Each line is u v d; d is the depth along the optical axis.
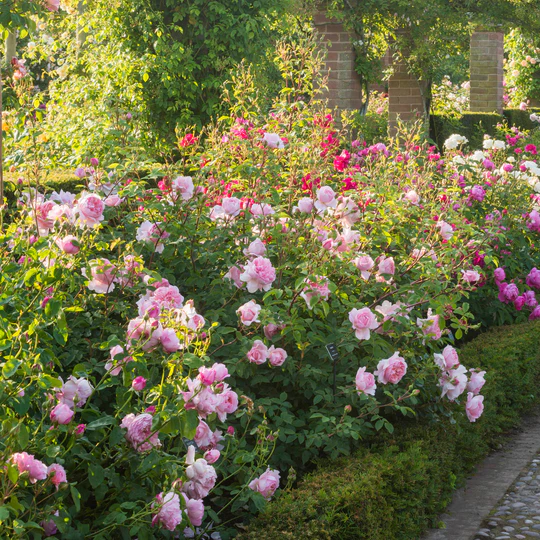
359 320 3.77
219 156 4.50
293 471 3.29
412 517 3.65
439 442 4.07
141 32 9.51
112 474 2.69
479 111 16.39
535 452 4.79
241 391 3.62
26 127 5.27
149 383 3.03
